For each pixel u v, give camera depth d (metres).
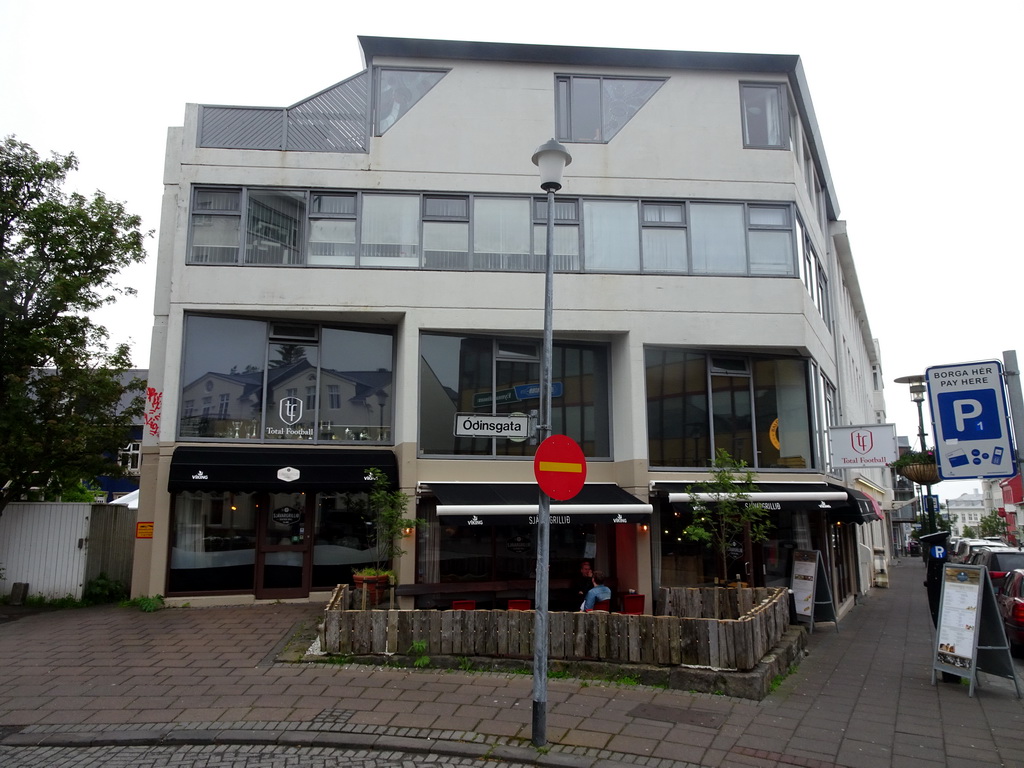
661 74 16.34
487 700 8.30
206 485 13.64
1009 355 6.04
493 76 15.98
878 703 8.70
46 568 15.19
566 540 14.92
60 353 15.48
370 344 15.65
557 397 15.52
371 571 13.10
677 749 6.93
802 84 17.09
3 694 8.54
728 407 15.66
